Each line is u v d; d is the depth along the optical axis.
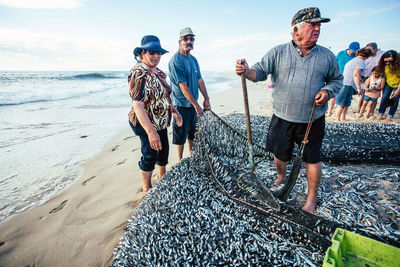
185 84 3.69
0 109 9.48
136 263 2.01
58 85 19.52
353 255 1.75
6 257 2.52
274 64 2.31
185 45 3.69
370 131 4.41
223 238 2.09
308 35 2.02
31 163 4.69
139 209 2.64
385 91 6.32
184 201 2.57
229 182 2.77
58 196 3.59
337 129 4.61
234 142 3.65
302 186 2.89
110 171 4.39
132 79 2.73
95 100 12.05
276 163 2.80
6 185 3.90
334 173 3.13
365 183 2.86
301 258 1.86
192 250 2.02
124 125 7.41
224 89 19.84
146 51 2.73
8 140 5.98
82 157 5.01
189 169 3.21
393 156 3.43
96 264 2.41
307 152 2.35
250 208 2.36
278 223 2.16
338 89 2.13
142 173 3.34
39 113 8.89
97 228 2.91
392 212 2.33
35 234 2.83
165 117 3.12
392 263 1.62
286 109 2.32
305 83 2.16
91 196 3.58
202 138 3.48
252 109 9.35
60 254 2.54
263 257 1.90
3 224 3.00
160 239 2.16
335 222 2.10
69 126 7.25
